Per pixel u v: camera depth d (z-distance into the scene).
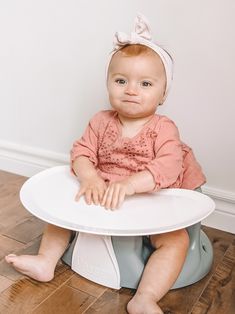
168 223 0.69
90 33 1.14
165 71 0.84
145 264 0.77
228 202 1.04
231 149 1.02
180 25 1.00
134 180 0.77
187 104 1.05
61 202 0.77
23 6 1.22
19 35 1.26
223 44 0.97
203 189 1.06
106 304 0.72
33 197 0.79
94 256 0.77
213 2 0.96
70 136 1.26
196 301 0.75
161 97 0.86
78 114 1.23
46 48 1.22
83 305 0.72
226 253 0.94
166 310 0.72
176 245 0.75
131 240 0.75
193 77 1.02
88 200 0.77
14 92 1.33
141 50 0.81
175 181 0.83
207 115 1.03
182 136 1.08
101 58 1.14
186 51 1.01
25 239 0.94
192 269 0.80
